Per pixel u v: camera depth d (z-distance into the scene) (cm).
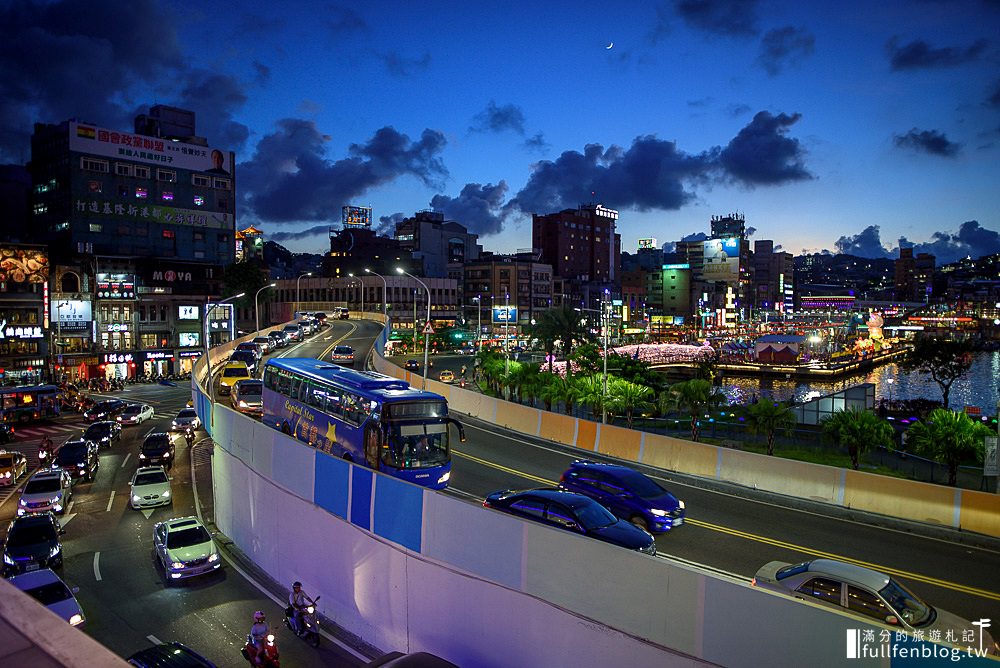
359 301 13900
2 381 6706
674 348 14738
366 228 19325
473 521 1385
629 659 1120
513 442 3425
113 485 3478
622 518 2014
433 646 1470
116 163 10256
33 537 2306
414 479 2136
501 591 1323
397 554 1579
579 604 1191
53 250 9788
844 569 1296
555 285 17650
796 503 2331
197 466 3872
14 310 7050
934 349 8569
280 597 1994
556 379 5225
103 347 7975
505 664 1309
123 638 1772
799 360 14200
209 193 11294
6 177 11731
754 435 4172
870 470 3247
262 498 2212
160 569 2259
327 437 2423
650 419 4769
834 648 916
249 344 6069
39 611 282
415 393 2273
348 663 1595
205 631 1798
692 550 1877
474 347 12525
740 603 1004
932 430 2991
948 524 2050
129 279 8219
